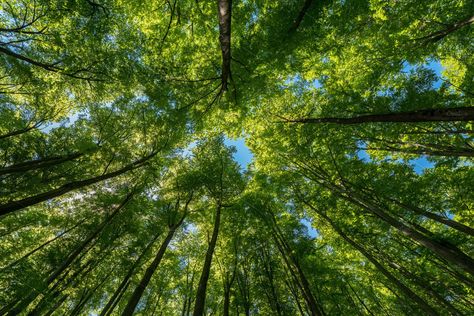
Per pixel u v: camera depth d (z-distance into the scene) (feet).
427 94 26.17
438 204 35.55
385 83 30.76
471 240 34.04
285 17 20.06
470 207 34.35
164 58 26.18
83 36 28.60
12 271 29.55
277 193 48.62
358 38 26.96
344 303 50.60
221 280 51.60
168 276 53.83
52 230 41.09
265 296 48.78
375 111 27.48
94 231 36.88
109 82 33.19
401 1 23.17
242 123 39.19
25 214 36.65
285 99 40.96
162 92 27.04
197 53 25.54
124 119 40.68
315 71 31.78
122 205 41.75
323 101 36.81
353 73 30.78
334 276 48.47
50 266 35.86
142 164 41.63
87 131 41.32
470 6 22.72
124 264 40.57
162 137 39.14
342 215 42.65
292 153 40.83
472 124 28.73
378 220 37.52
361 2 20.48
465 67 31.32
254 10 22.13
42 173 37.04
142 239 42.75
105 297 50.60
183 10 23.47
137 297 28.84
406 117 18.74
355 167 38.83
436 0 22.61
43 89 36.78
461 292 36.24
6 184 33.01
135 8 24.35
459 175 33.99
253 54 22.11
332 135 34.81
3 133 36.50
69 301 46.24
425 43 25.86
